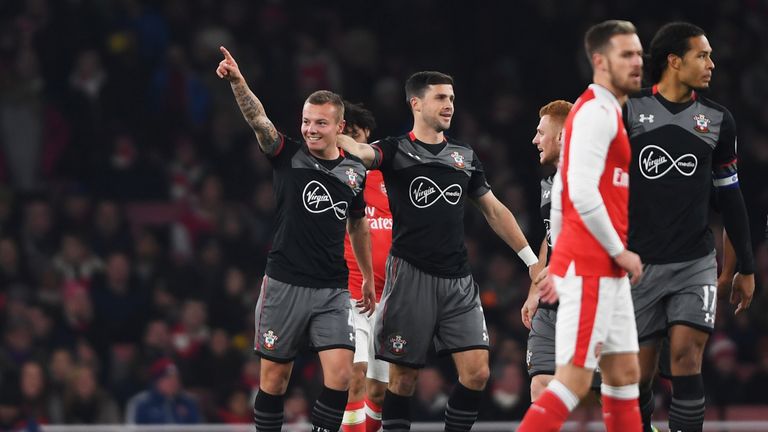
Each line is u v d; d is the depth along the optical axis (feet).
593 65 73.36
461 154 90.74
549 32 223.71
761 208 196.03
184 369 154.92
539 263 92.22
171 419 147.74
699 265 81.87
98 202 179.73
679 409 81.82
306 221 87.04
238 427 132.26
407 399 92.27
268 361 88.07
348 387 87.61
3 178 188.85
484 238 179.73
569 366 72.59
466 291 90.43
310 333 88.02
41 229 175.22
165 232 186.09
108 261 167.12
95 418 151.12
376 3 221.46
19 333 155.22
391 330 90.48
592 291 72.18
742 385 158.20
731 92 219.20
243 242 176.14
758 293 171.73
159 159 193.67
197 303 161.17
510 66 220.64
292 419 146.92
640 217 82.17
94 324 161.99
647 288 82.43
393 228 91.09
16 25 201.57
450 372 158.30
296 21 214.48
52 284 165.27
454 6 224.33
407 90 91.09
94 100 195.52
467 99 213.46
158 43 203.82
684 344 81.41
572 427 133.39
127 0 206.39
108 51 199.93
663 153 81.41
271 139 87.10
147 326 163.43
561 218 74.90
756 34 230.89
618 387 74.64
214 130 196.54
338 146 88.79
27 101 191.62
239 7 211.00
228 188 190.29
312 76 206.59
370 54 214.07
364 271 92.63
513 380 149.38
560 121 89.04
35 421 144.36
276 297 87.56
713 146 81.87
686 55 80.89
